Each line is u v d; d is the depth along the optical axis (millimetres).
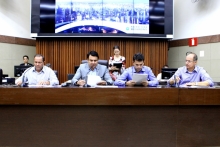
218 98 1948
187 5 6324
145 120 1975
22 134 1943
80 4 5949
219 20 5395
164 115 1985
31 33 5996
